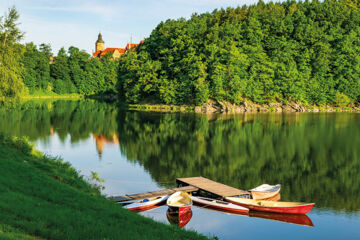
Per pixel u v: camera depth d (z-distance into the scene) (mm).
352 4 155125
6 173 18547
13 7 48719
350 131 61500
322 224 21891
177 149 44656
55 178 22062
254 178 32000
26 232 11797
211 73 107250
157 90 112188
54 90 165875
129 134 55938
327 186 29828
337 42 129500
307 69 120438
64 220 13680
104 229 13453
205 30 118250
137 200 24203
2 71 47125
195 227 21109
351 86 120000
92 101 136250
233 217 22859
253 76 111250
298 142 50375
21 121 66625
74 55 177500
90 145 46094
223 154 42062
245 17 146250
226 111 102438
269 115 93062
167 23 122500
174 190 26375
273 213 23562
